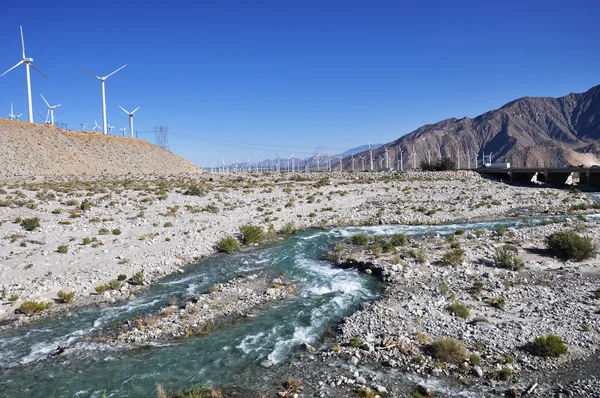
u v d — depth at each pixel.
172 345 19.98
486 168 126.31
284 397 15.41
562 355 17.56
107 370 17.84
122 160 146.50
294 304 24.98
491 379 16.14
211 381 16.78
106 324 22.34
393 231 47.03
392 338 19.41
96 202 59.25
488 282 27.31
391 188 86.00
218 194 71.56
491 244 37.50
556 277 28.12
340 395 15.46
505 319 21.34
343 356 18.36
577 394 15.05
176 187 78.31
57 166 121.31
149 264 32.34
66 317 23.31
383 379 16.39
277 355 18.78
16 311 23.83
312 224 51.00
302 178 104.44
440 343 17.95
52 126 144.88
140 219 49.22
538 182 107.62
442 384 15.95
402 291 26.23
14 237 38.28
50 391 16.38
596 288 25.58
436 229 48.00
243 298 25.75
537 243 37.38
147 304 25.05
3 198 57.78
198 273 31.34
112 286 27.38
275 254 36.94
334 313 23.45
